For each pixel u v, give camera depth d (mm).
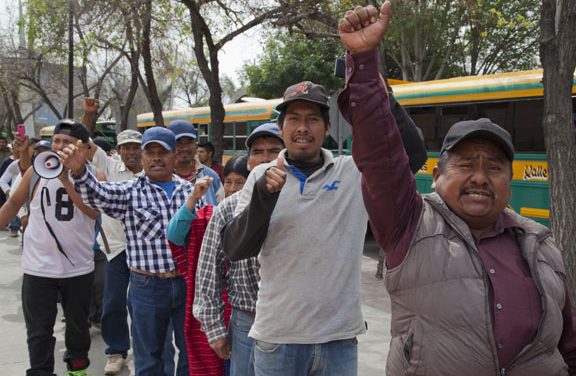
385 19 1870
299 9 10062
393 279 1997
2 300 7117
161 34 12602
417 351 1940
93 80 24141
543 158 8875
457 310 1899
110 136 24984
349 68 1915
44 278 4234
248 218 2410
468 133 1965
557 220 4953
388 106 1941
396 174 1951
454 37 19797
